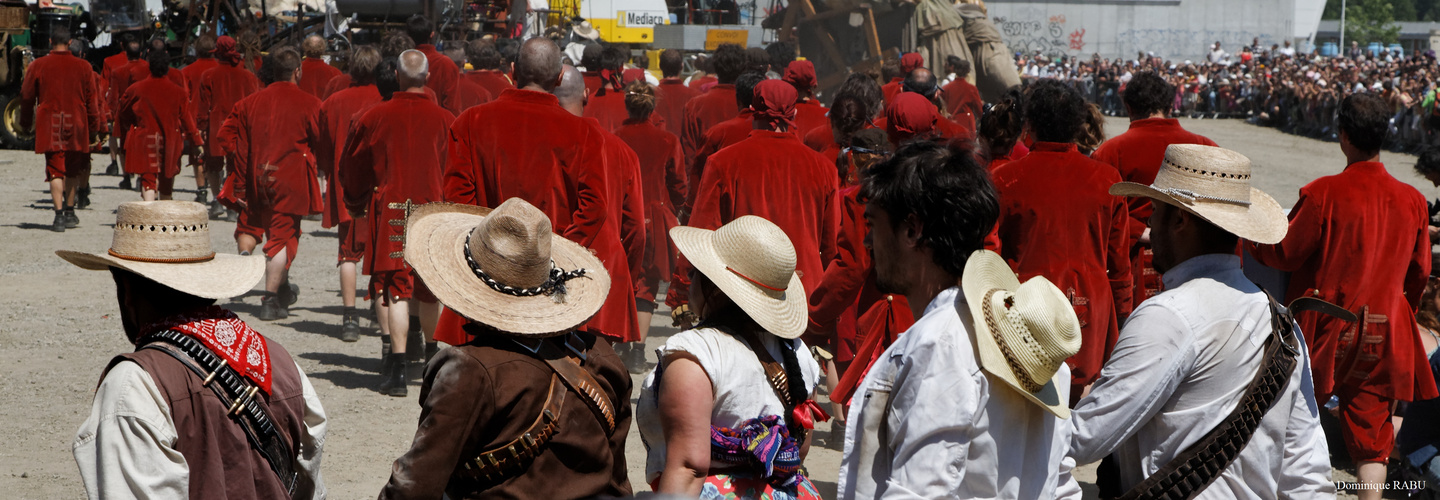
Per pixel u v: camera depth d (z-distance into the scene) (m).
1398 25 110.00
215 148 12.23
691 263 2.62
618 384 2.61
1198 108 38.34
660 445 2.69
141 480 2.31
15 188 14.91
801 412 2.65
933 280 2.32
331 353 7.07
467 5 20.88
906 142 2.42
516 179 4.89
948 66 16.44
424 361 6.58
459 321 4.93
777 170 5.20
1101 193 4.37
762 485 2.58
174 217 2.51
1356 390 4.37
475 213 2.72
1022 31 46.91
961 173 2.29
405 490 2.32
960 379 2.14
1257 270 5.17
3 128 19.05
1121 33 46.75
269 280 7.95
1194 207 2.69
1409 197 4.38
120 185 15.31
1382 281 4.31
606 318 5.14
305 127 7.91
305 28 20.80
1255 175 20.77
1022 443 2.21
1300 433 2.73
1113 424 2.60
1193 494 2.62
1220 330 2.60
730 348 2.58
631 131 7.48
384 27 17.22
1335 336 4.33
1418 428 4.88
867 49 22.67
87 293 8.61
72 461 4.96
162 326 2.49
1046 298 2.17
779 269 2.61
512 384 2.39
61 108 11.34
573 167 4.95
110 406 2.35
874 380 2.24
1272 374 2.62
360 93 7.95
